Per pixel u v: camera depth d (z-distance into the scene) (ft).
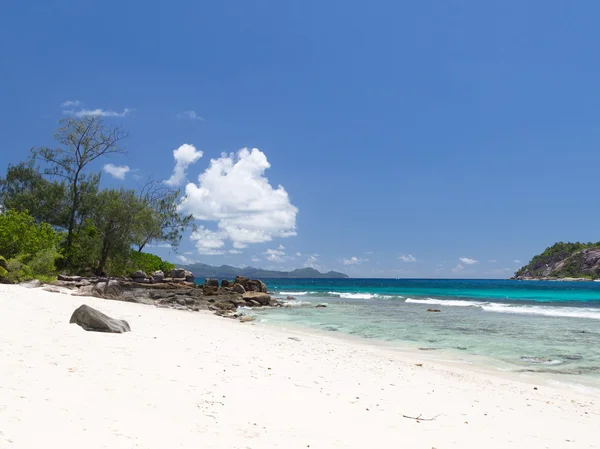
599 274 604.49
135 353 28.37
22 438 12.71
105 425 15.17
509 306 126.21
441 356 49.21
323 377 30.63
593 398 32.96
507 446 20.02
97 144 131.95
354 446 17.43
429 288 284.61
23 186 150.92
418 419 22.99
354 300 150.92
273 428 18.22
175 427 16.40
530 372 41.91
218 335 45.44
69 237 129.39
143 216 133.69
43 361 22.47
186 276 167.32
